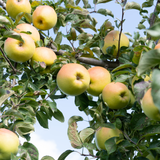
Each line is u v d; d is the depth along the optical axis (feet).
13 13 5.77
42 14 5.74
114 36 5.81
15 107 5.28
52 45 5.87
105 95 5.50
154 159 5.32
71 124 5.46
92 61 5.77
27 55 5.49
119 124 5.40
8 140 5.02
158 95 3.67
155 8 6.08
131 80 5.59
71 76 5.33
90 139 5.66
